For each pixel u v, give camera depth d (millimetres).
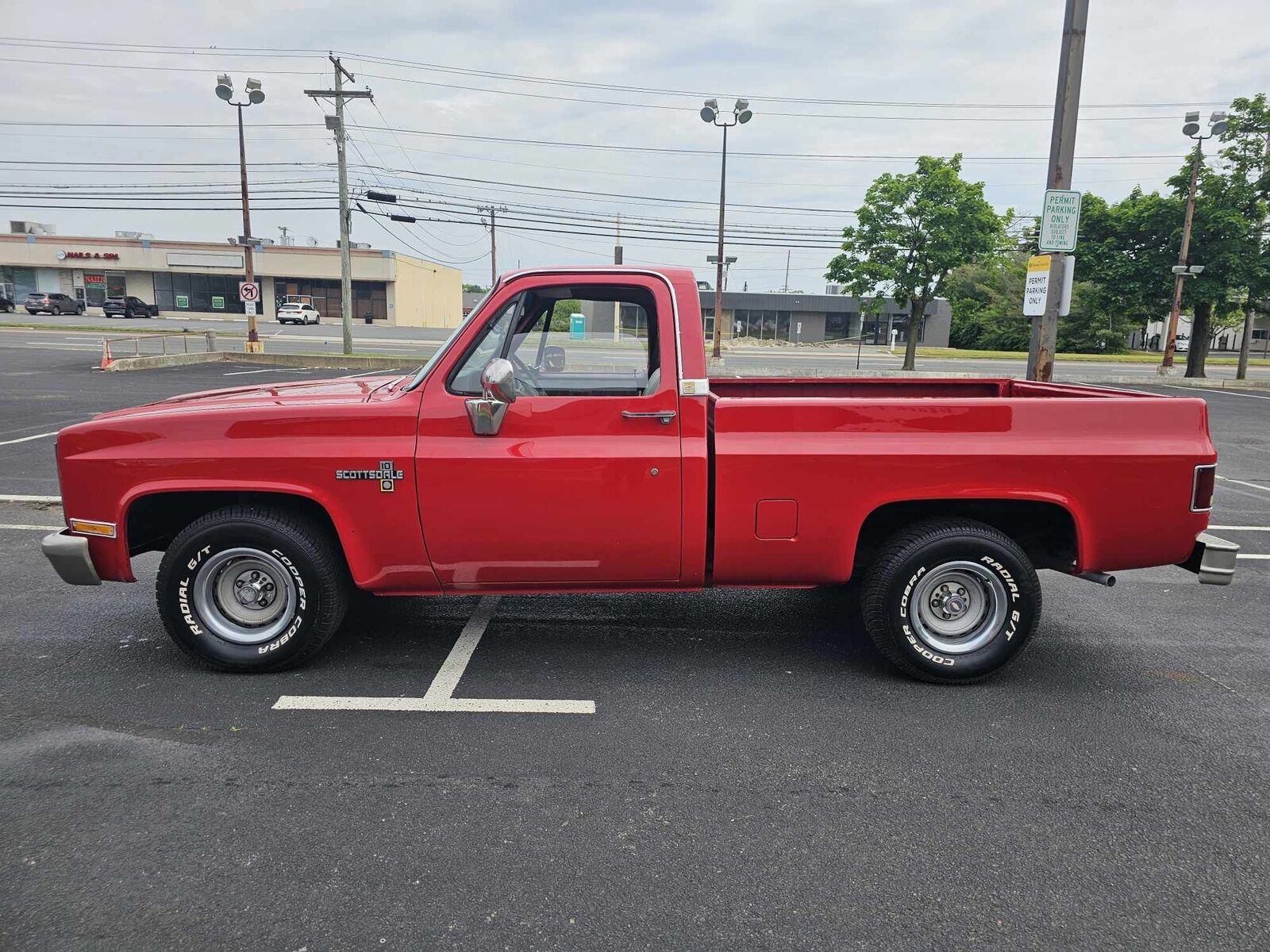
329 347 34188
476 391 3908
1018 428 3906
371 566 3939
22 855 2654
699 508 3895
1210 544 3949
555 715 3689
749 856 2715
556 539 3910
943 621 4047
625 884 2568
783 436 3881
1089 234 31969
